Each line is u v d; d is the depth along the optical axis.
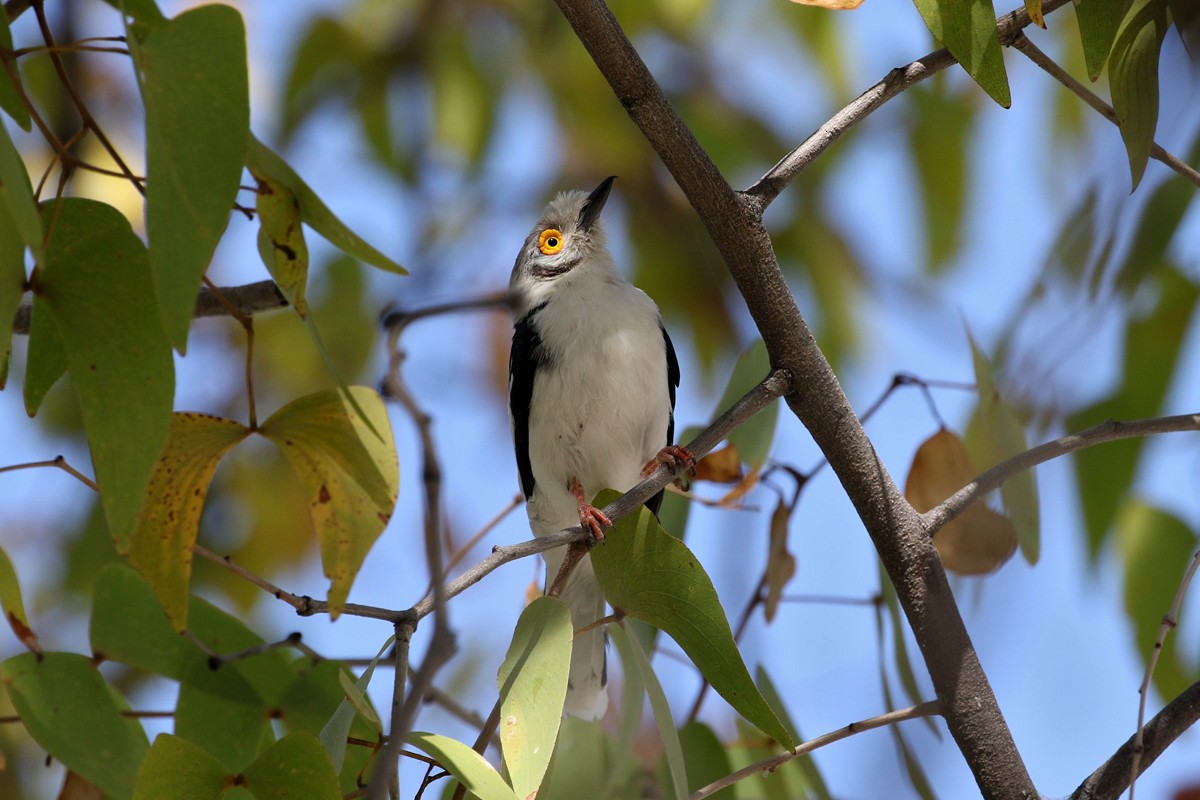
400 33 11.48
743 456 7.45
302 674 6.38
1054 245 8.62
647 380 10.12
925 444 7.26
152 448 4.23
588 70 11.69
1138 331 8.16
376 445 5.05
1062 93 11.39
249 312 7.08
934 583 5.98
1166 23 5.83
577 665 8.69
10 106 4.51
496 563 5.43
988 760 5.73
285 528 10.87
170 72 3.89
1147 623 7.66
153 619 6.29
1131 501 7.81
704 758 6.89
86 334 4.29
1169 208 8.02
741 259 5.93
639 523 5.70
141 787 4.75
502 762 4.93
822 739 5.70
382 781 3.96
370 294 10.98
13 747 8.77
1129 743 5.60
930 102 11.48
